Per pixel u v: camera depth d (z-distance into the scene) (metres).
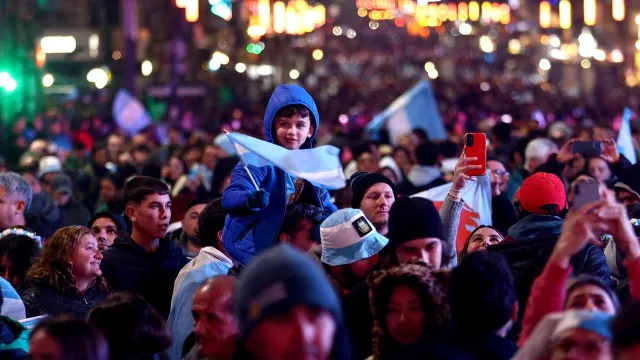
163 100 40.94
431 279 5.12
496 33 101.25
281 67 69.06
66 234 7.47
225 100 48.97
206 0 60.91
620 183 8.91
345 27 117.38
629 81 59.12
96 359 4.66
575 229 4.99
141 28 43.97
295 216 6.90
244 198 6.61
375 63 84.88
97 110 37.75
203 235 7.25
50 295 7.35
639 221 7.75
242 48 62.84
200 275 6.87
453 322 5.09
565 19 71.75
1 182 9.14
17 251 8.12
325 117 34.06
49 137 26.70
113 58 41.38
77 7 42.84
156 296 7.64
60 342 4.63
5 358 5.76
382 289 5.15
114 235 9.00
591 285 5.14
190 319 6.59
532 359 4.50
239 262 6.97
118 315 5.33
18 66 34.06
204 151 17.34
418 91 19.95
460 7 112.44
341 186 6.83
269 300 3.72
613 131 17.67
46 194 11.99
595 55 62.38
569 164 10.99
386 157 16.09
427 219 5.73
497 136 16.52
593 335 4.40
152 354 5.38
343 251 6.23
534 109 37.12
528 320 5.00
